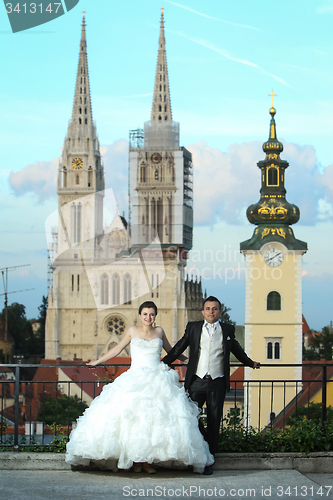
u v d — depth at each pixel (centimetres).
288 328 6275
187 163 14512
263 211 6384
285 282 6319
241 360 873
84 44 14988
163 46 15750
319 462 876
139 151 14212
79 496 718
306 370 6122
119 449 753
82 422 788
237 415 927
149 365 809
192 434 773
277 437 909
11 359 13400
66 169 13925
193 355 845
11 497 712
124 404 762
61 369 4856
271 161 6581
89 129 14062
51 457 846
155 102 15275
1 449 905
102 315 12575
